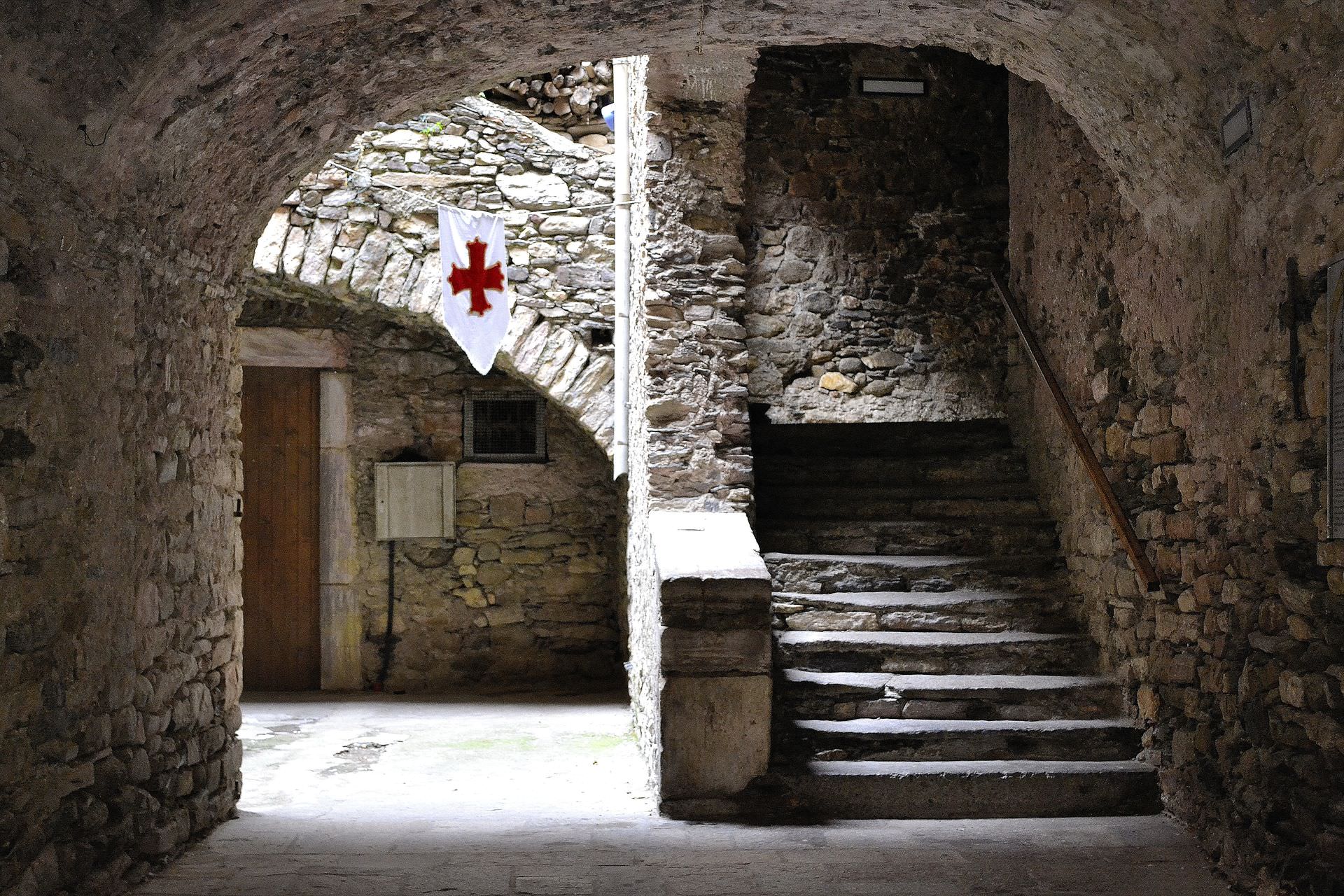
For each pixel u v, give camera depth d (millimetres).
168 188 4043
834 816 4770
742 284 6391
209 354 4770
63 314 3459
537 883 3902
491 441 9406
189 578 4523
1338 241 3297
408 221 7926
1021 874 3951
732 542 5465
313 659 9266
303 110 4363
